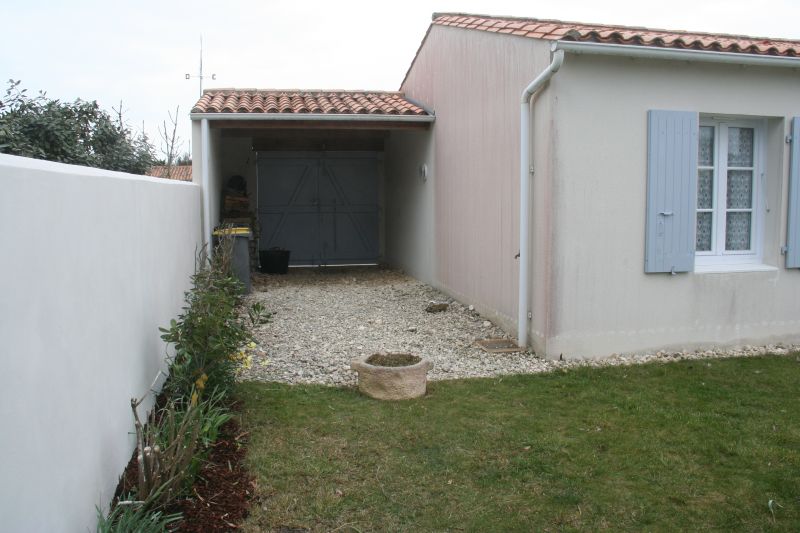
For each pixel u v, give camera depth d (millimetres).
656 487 3879
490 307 7938
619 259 6574
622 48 6086
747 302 7113
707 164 7184
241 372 5914
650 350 6781
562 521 3521
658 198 6609
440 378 6062
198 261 8094
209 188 9562
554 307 6402
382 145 14273
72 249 2926
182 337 4707
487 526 3477
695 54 6320
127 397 3883
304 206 14125
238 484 3793
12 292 2230
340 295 10156
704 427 4754
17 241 2297
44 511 2416
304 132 12820
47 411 2502
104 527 2848
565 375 6055
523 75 6750
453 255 9320
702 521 3516
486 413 5059
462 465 4152
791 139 7082
